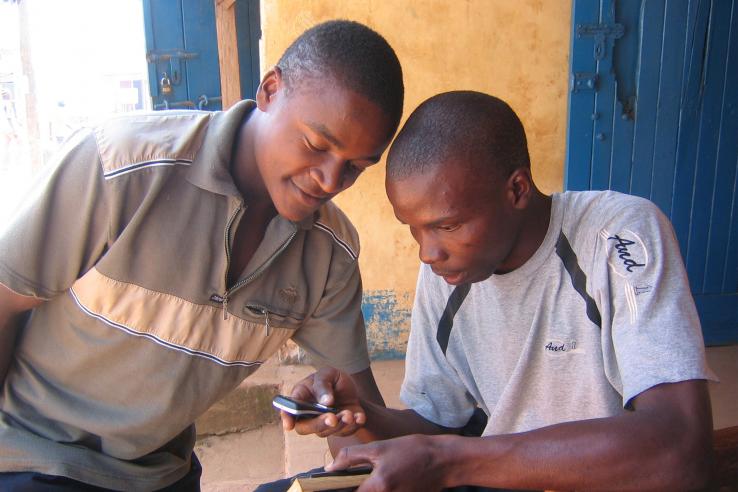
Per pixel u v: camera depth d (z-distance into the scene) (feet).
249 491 8.95
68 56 41.39
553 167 11.41
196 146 3.88
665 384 3.20
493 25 10.78
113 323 3.92
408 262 11.39
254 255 4.08
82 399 4.14
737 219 11.80
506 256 3.93
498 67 10.93
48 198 3.60
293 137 3.45
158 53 12.10
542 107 11.17
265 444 10.41
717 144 11.41
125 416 4.14
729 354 11.83
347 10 10.43
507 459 3.14
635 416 3.13
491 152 3.49
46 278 3.69
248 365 4.40
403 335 11.66
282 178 3.60
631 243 3.60
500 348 4.19
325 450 9.14
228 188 3.78
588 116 11.03
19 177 27.76
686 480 3.03
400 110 3.56
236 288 4.08
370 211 11.14
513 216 3.71
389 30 10.59
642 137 11.20
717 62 11.06
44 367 4.12
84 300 3.87
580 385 3.91
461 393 4.60
